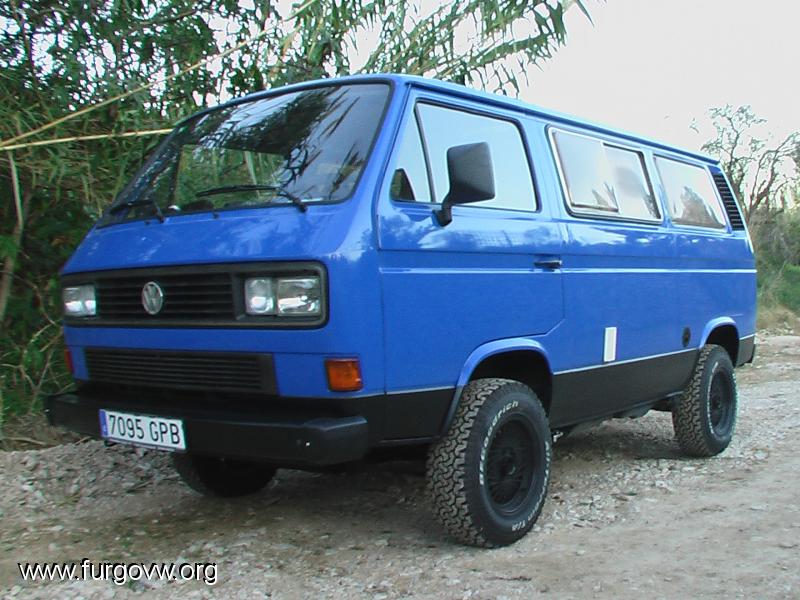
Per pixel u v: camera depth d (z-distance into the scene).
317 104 4.30
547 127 4.81
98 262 4.16
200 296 3.74
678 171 6.28
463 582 3.69
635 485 5.39
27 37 6.35
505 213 4.28
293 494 5.21
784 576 3.74
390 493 5.18
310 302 3.44
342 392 3.46
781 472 5.65
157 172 4.74
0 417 5.91
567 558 4.00
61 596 3.56
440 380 3.85
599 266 4.92
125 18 6.54
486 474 4.04
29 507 4.82
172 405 3.88
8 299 6.54
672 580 3.72
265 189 3.96
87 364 4.30
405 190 3.83
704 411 6.01
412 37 7.08
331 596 3.56
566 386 4.66
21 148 5.84
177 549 4.16
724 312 6.46
